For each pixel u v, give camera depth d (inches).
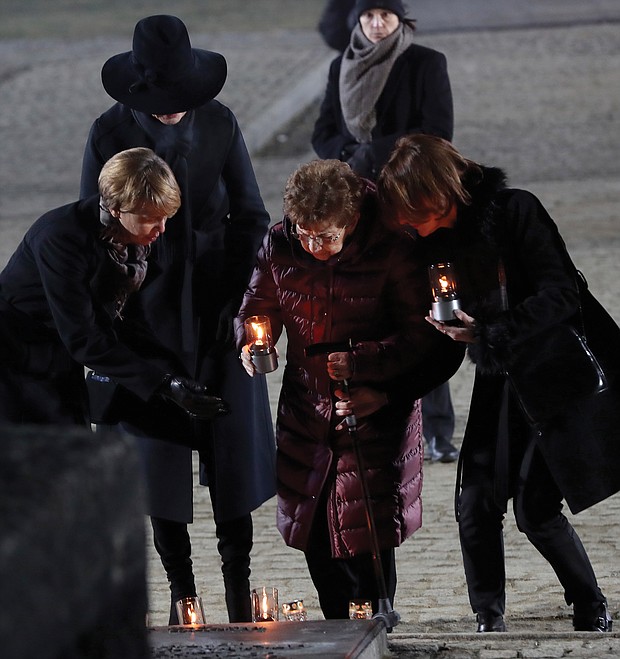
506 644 579.8
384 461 645.3
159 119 693.3
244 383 710.5
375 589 665.0
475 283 612.1
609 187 2213.3
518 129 2650.1
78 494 274.7
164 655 482.3
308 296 625.0
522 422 657.6
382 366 619.8
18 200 2390.5
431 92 1043.9
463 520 673.6
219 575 905.5
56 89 3157.0
